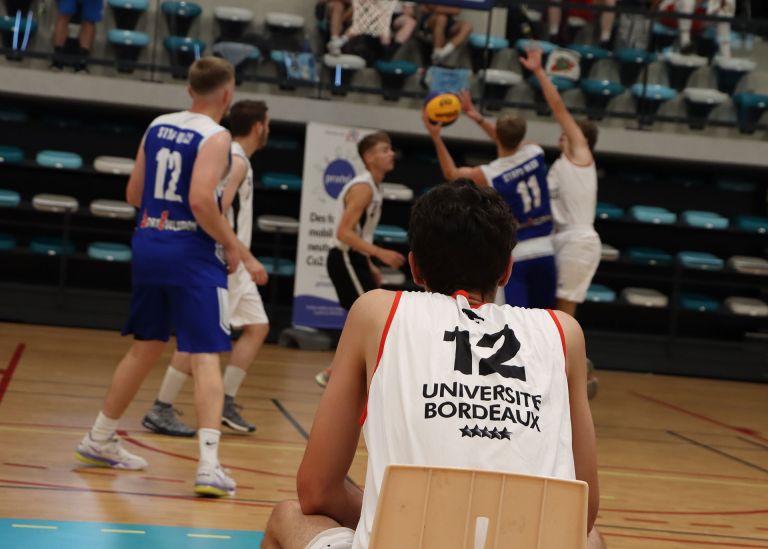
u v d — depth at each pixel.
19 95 16.86
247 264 7.01
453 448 2.88
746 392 16.61
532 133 17.42
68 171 18.56
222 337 6.55
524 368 3.02
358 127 17.23
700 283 18.92
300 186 18.23
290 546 3.14
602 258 18.66
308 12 17.17
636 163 19.25
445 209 3.22
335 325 17.02
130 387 6.88
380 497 2.68
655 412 13.17
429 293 3.20
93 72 16.80
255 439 8.80
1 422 8.49
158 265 6.43
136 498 6.35
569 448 3.00
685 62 17.72
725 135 17.83
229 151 6.49
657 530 6.79
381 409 2.97
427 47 17.38
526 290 10.81
